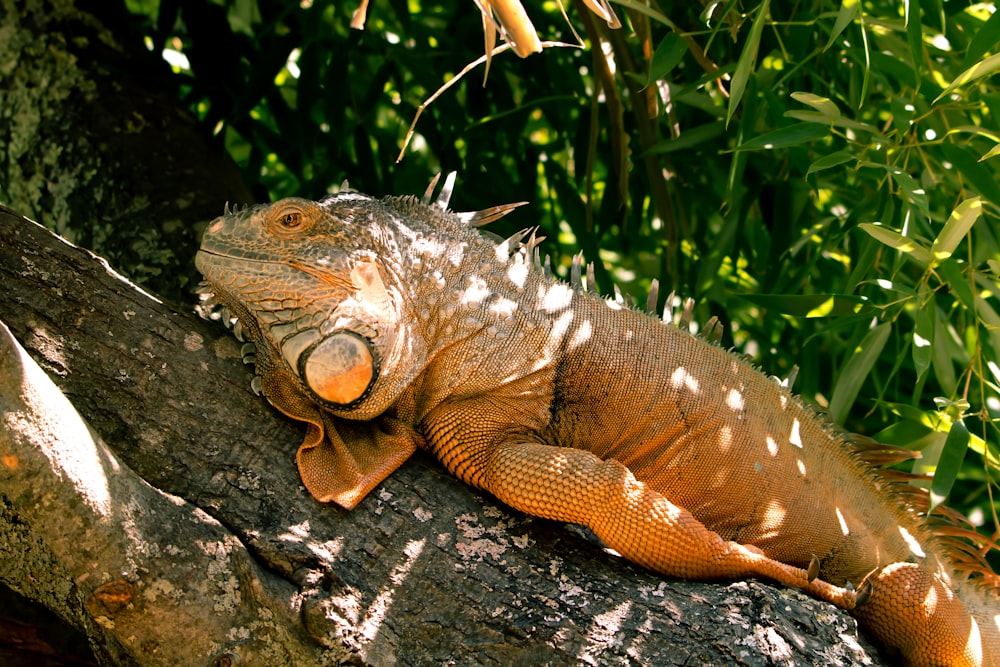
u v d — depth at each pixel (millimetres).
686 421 1063
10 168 1229
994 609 1123
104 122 1220
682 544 996
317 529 980
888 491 1114
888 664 1045
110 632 939
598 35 1243
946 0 1193
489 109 1343
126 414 986
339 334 994
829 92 1240
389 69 1304
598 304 1079
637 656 958
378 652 960
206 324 1024
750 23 1229
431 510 1000
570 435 1055
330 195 1050
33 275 996
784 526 1071
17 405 905
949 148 1120
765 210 1327
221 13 1303
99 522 924
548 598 976
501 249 1068
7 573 946
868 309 1123
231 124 1296
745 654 958
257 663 950
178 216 1188
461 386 1034
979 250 1176
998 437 1223
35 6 1247
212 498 977
